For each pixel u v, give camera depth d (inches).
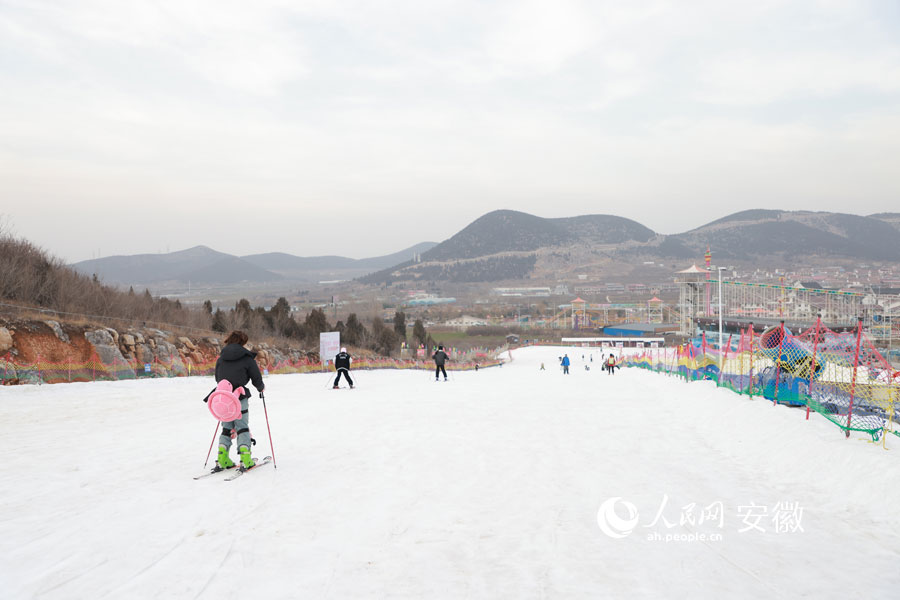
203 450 333.7
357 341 2605.8
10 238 1036.5
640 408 589.3
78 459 305.3
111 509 219.0
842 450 287.3
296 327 2209.6
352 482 269.9
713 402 527.5
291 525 206.2
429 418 498.9
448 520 215.9
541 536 200.5
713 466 314.5
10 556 171.6
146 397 637.9
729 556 184.2
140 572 162.4
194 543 185.8
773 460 314.5
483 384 1027.9
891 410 324.5
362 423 463.5
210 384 869.2
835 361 389.4
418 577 163.3
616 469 305.7
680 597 152.6
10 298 901.2
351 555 179.0
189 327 1485.0
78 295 1074.1
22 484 252.7
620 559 180.2
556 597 151.8
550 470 301.7
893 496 228.1
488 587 157.5
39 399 579.5
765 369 484.4
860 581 164.9
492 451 350.0
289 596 149.3
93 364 850.1
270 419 487.2
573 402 653.9
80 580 155.9
